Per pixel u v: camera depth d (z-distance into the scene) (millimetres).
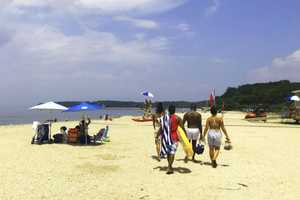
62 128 19328
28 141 19500
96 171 11328
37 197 8242
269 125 35625
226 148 12414
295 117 38812
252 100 129125
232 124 37062
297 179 10453
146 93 41500
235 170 11656
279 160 13727
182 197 8438
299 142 19984
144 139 20797
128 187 9312
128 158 13883
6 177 10227
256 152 15852
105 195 8508
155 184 9664
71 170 11422
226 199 8328
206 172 11297
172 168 11859
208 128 12117
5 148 16453
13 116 83312
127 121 40906
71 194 8555
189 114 13047
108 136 21469
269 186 9586
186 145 11234
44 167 11836
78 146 17391
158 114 12922
